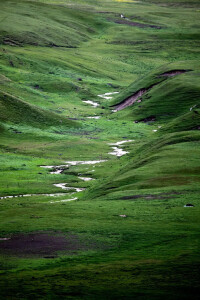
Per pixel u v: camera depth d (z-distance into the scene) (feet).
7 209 250.37
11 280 117.60
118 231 167.43
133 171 302.86
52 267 130.21
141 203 216.74
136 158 374.22
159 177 276.21
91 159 483.10
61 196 310.24
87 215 198.39
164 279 113.60
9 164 442.09
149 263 128.47
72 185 356.38
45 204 247.91
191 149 341.00
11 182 363.56
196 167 289.33
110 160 456.86
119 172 336.29
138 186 263.90
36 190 334.85
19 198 303.68
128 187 268.62
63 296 104.73
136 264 128.67
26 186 352.08
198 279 111.86
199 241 147.43
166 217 183.62
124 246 149.48
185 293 102.78
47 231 171.63
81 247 150.51
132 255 138.92
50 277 119.96
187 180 262.47
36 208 227.81
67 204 234.99
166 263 127.03
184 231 161.48
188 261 126.93
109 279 116.57
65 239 160.25
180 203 207.72
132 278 116.37
